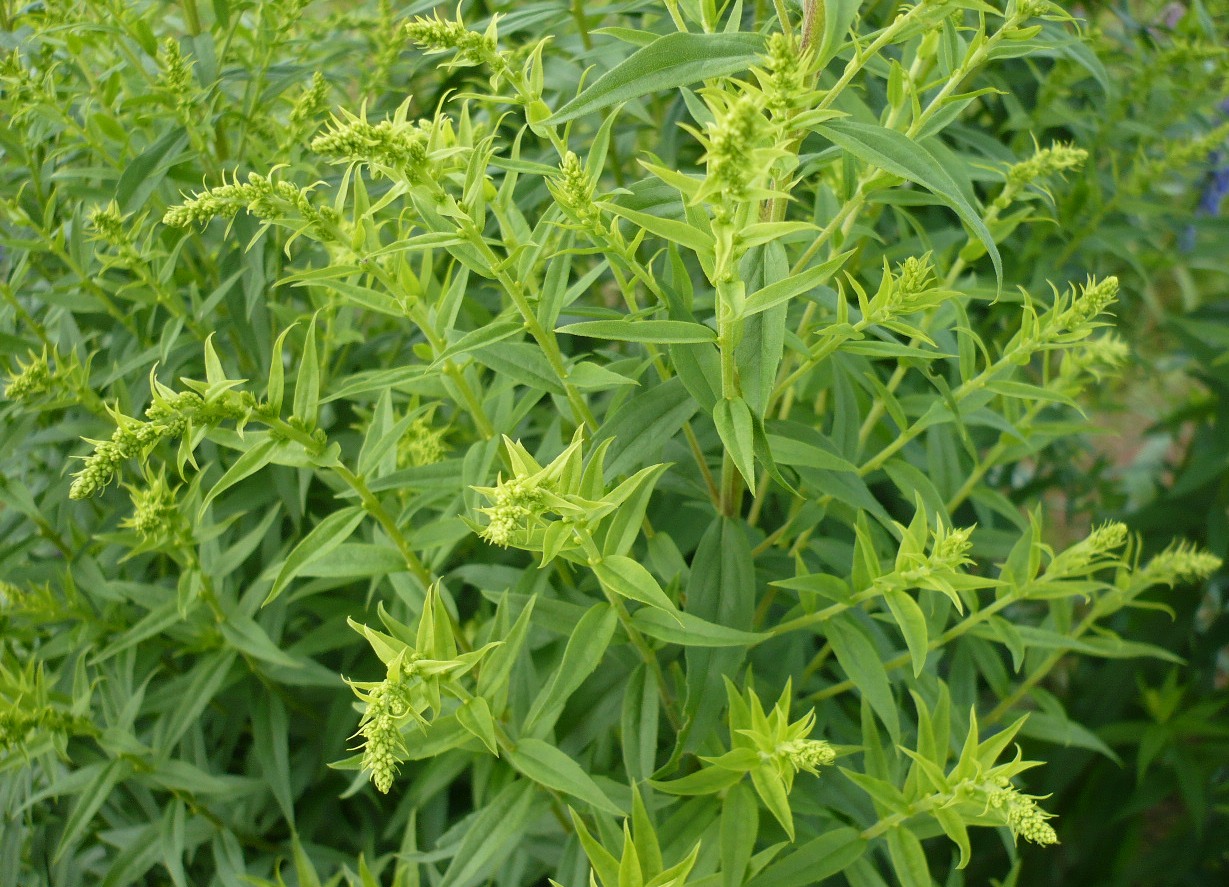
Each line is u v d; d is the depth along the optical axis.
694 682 0.60
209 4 0.99
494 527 0.52
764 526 0.90
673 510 0.79
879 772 0.66
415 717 0.54
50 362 0.81
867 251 0.85
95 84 0.81
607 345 0.84
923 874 0.60
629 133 0.94
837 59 0.76
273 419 0.57
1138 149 0.96
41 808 0.88
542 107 0.58
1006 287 0.91
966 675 0.79
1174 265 1.12
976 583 0.60
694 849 0.54
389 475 0.66
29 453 0.87
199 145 0.78
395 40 0.88
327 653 0.89
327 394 0.82
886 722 0.62
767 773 0.57
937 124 0.63
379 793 0.88
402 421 0.62
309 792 0.89
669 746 0.72
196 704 0.76
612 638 0.65
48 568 0.83
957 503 0.79
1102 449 1.81
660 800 0.67
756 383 0.55
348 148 0.53
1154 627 1.09
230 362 0.87
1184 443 1.52
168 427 0.54
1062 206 0.95
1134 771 1.11
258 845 0.86
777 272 0.55
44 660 0.84
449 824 0.88
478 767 0.73
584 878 0.68
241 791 0.79
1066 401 0.67
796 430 0.62
